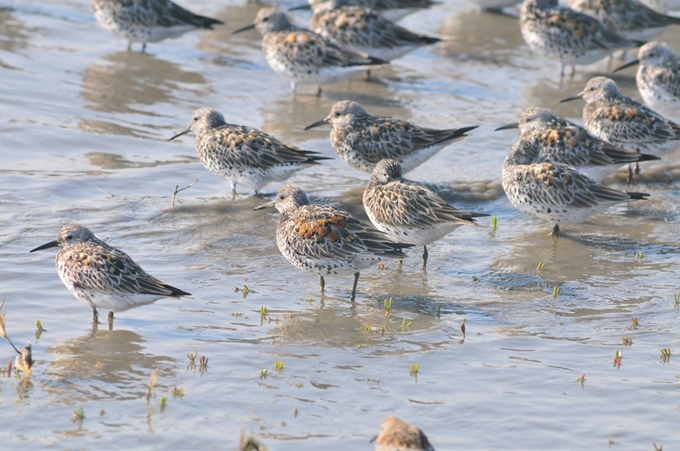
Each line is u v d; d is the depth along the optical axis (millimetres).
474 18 29875
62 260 12969
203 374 11570
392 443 8914
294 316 13500
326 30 25281
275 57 23328
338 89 24172
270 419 10562
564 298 14352
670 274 15367
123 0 24750
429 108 23031
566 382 11617
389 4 27594
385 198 15367
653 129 19672
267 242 16188
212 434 10195
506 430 10492
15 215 16281
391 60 26125
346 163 19203
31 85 22344
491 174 19516
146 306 13594
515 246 16453
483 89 24562
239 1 29984
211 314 13414
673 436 10453
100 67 24125
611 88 20828
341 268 13938
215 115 18406
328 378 11602
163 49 26016
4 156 18625
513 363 12117
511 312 13844
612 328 13273
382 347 12555
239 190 18484
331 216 13984
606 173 18312
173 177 18656
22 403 10688
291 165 17828
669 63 22844
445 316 13656
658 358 12320
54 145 19422
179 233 16250
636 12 27344
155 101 22422
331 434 10266
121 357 11961
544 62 26875
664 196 19062
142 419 10461
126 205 17109
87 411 10594
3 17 26844
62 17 27375
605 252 16297
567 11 25281
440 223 14883
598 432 10508
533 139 18375
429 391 11336
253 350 12328
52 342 12297
